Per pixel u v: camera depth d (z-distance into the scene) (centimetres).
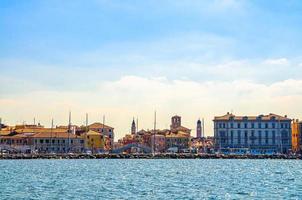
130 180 12569
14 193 9394
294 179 13088
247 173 15688
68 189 10144
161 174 15038
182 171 16688
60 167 19050
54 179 12775
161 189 10219
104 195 9125
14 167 18862
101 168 18475
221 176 14212
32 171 16238
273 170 17488
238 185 11225
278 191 9900
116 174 14912
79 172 15850
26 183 11519
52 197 8819
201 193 9525
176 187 10669
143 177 13662
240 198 8831
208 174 15100
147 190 10006
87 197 8838
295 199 8650
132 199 8600
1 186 10725
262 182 12081
